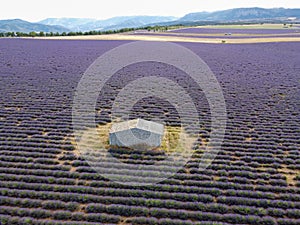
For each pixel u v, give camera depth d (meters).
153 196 14.89
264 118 25.20
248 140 21.27
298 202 14.47
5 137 20.50
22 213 13.45
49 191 14.97
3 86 33.47
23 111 25.64
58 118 24.34
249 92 33.09
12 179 15.78
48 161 17.55
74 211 13.84
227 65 48.97
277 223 13.33
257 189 15.55
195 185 15.91
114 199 14.49
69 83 35.44
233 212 14.07
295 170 17.48
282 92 33.16
